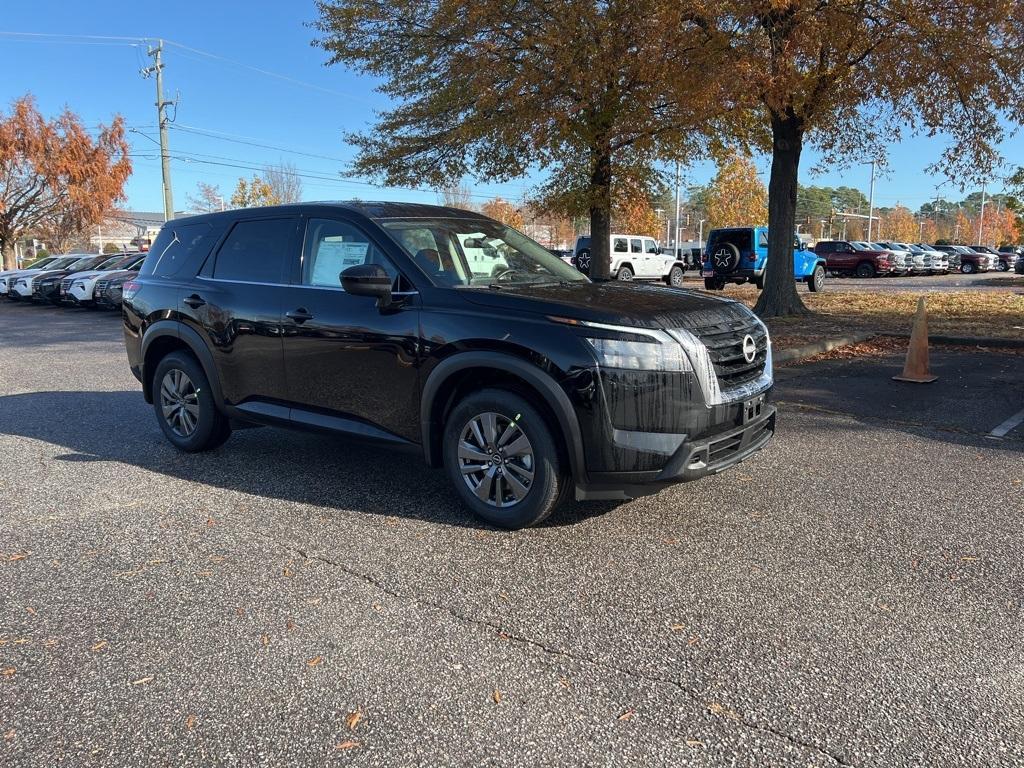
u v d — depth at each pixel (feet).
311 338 15.97
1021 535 13.65
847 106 44.93
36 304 83.41
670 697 8.86
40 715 8.60
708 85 38.96
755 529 14.02
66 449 20.02
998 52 40.45
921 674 9.30
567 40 48.52
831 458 18.65
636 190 62.49
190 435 19.15
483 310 13.80
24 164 113.39
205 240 19.07
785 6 37.01
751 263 79.51
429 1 57.26
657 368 12.56
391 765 7.73
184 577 12.14
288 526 14.32
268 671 9.45
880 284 95.81
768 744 8.02
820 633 10.28
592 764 7.73
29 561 12.77
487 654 9.81
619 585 11.78
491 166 63.16
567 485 13.57
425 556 12.91
